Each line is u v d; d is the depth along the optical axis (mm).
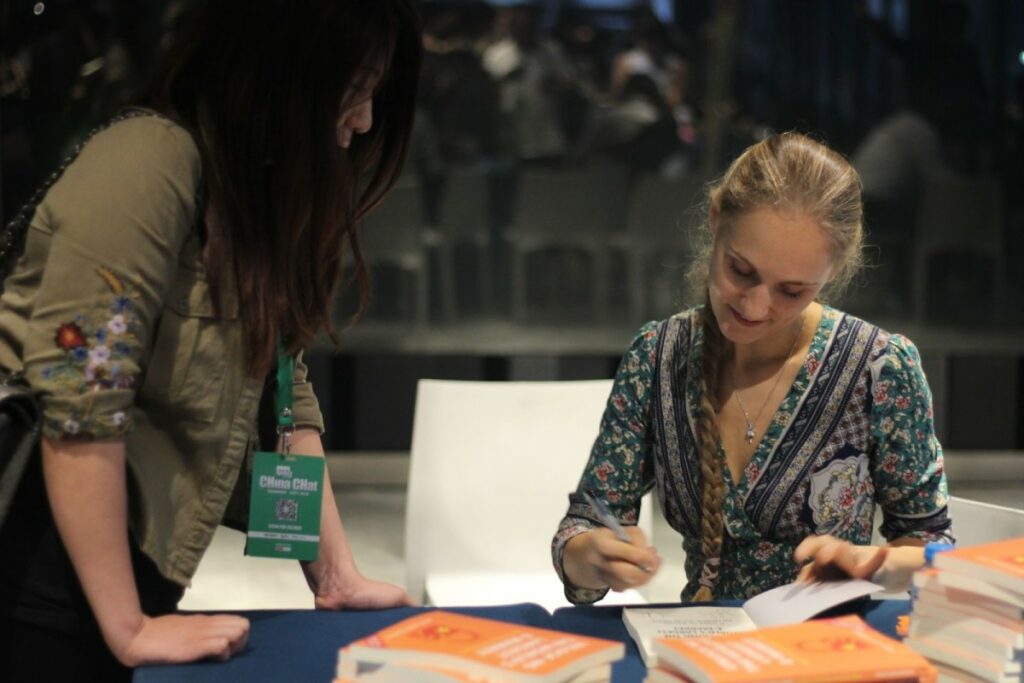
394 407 4691
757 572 1633
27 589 1276
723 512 1618
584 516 1637
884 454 1608
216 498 1335
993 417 4863
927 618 1177
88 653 1307
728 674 992
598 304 4438
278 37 1244
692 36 4324
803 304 1471
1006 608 1102
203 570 3650
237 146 1258
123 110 1289
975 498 4613
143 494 1292
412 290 4383
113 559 1213
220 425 1320
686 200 4395
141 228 1192
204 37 1283
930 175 4441
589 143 4359
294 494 1405
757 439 1616
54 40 4137
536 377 4645
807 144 1506
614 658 1048
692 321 1675
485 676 993
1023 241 4488
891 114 4395
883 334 1608
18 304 1257
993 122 4414
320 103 1259
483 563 2428
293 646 1295
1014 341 4539
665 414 1657
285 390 1425
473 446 2447
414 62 1395
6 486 1175
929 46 4363
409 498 2432
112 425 1188
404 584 3520
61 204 1197
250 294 1290
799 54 4352
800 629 1131
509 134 4328
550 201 4375
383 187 1464
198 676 1192
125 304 1187
